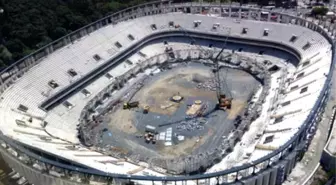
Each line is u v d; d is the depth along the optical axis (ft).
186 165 253.03
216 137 298.56
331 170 237.66
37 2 490.08
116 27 429.79
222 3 512.22
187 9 487.61
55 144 261.44
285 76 366.22
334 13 516.32
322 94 264.31
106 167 232.94
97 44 398.62
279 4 571.69
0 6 463.83
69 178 211.82
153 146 293.84
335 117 289.12
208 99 354.13
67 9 506.48
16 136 246.27
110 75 389.60
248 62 404.77
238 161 255.09
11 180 238.89
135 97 365.40
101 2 561.84
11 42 431.02
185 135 304.71
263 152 248.93
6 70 328.90
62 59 365.20
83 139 299.99
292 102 303.27
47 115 314.76
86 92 360.28
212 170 255.91
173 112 337.72
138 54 430.20
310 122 242.99
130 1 579.48
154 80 395.96
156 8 475.31
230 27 440.04
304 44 385.50
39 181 223.71
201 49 437.99
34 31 454.81
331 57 332.19
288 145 220.02
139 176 201.57
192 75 401.49
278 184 228.22
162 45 451.12
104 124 326.65
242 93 361.10
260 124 301.43
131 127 320.50
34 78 334.03
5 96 303.48
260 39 416.26
